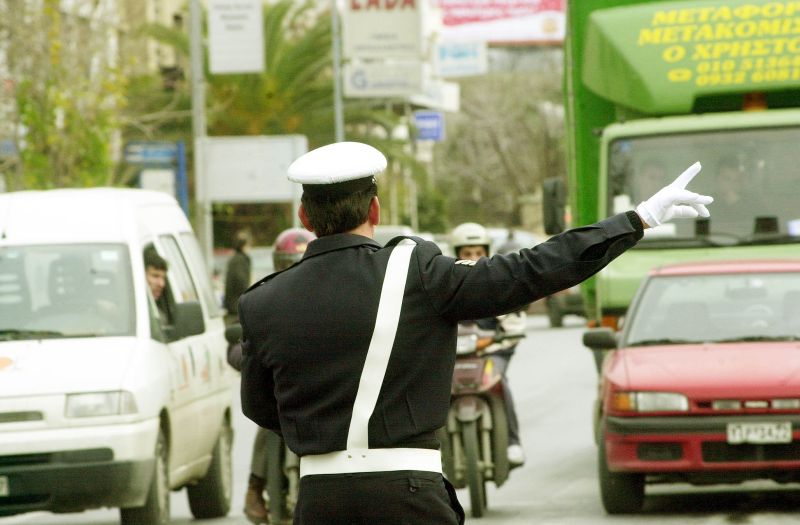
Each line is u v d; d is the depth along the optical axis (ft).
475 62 420.77
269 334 29.19
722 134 91.97
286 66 272.31
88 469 62.18
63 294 68.59
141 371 64.75
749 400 66.80
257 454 59.11
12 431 62.23
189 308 69.31
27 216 71.51
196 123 189.26
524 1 483.10
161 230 76.84
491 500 76.95
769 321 74.38
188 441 71.15
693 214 28.07
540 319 278.05
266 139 214.69
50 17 146.72
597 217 97.91
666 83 93.86
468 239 73.72
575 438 102.22
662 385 67.67
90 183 150.82
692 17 95.14
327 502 28.58
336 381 28.63
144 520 65.26
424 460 28.60
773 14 94.22
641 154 92.43
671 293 77.10
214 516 77.25
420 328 28.43
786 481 67.87
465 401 69.92
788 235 90.02
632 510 70.08
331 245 29.37
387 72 265.54
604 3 99.81
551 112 480.64
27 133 147.64
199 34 188.03
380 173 29.94
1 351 65.16
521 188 493.77
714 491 78.74
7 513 62.95
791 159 91.15
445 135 519.19
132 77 237.45
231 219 304.30
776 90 94.02
